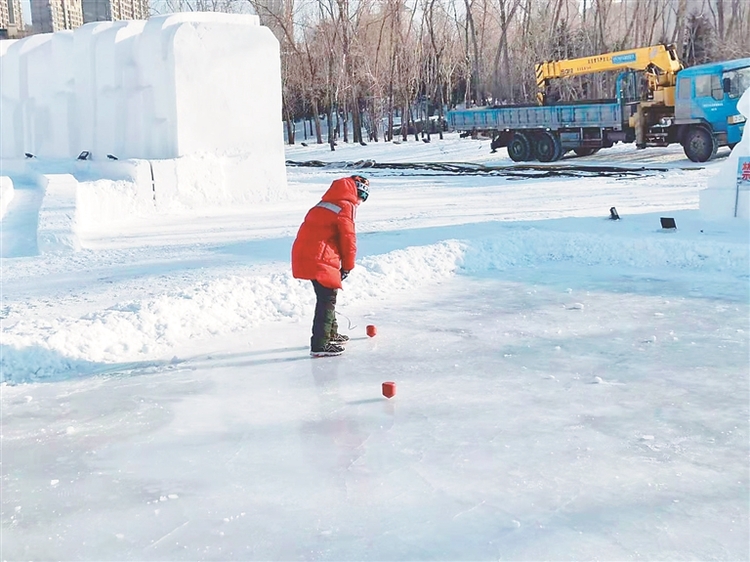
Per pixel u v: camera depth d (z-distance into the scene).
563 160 28.73
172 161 17.22
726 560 3.39
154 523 3.88
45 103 20.70
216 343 7.12
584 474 4.27
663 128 25.30
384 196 18.75
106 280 9.50
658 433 4.81
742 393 5.47
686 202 14.53
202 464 4.56
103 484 4.34
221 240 12.59
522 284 9.08
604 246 10.25
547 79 29.86
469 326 7.43
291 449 4.75
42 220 12.87
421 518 3.83
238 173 18.44
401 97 49.62
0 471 4.55
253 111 18.55
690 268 9.49
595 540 3.58
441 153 35.16
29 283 9.55
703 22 47.38
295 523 3.83
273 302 8.12
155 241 12.84
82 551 3.65
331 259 6.57
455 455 4.57
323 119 73.81
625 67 27.12
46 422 5.33
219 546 3.64
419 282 9.25
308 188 21.58
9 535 3.81
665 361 6.20
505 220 12.77
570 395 5.53
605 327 7.23
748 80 23.14
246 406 5.53
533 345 6.75
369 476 4.33
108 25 19.34
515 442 4.73
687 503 3.91
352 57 44.34
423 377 6.03
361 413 5.32
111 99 18.97
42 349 6.49
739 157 11.24
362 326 7.54
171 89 17.59
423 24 47.59
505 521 3.78
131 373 6.36
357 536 3.68
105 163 17.53
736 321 7.27
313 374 6.20
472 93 55.44
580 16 53.12
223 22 18.20
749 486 4.09
